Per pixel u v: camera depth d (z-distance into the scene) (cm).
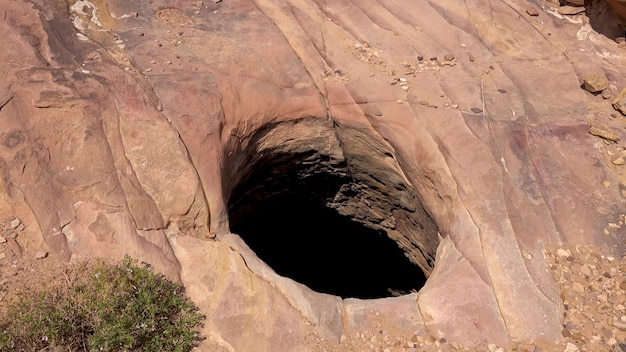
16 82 491
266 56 595
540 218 483
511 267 448
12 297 393
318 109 593
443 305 424
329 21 643
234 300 414
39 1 566
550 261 457
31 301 389
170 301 402
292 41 618
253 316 407
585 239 473
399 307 425
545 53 623
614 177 512
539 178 509
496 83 589
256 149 593
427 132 554
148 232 441
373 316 420
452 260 469
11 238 420
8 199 435
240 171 587
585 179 510
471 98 572
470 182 511
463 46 625
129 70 538
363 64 611
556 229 477
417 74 600
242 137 558
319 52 618
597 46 634
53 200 439
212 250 443
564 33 646
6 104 475
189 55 571
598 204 494
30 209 433
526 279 442
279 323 407
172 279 420
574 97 579
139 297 395
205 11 625
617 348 409
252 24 618
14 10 545
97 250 424
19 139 459
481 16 650
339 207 728
